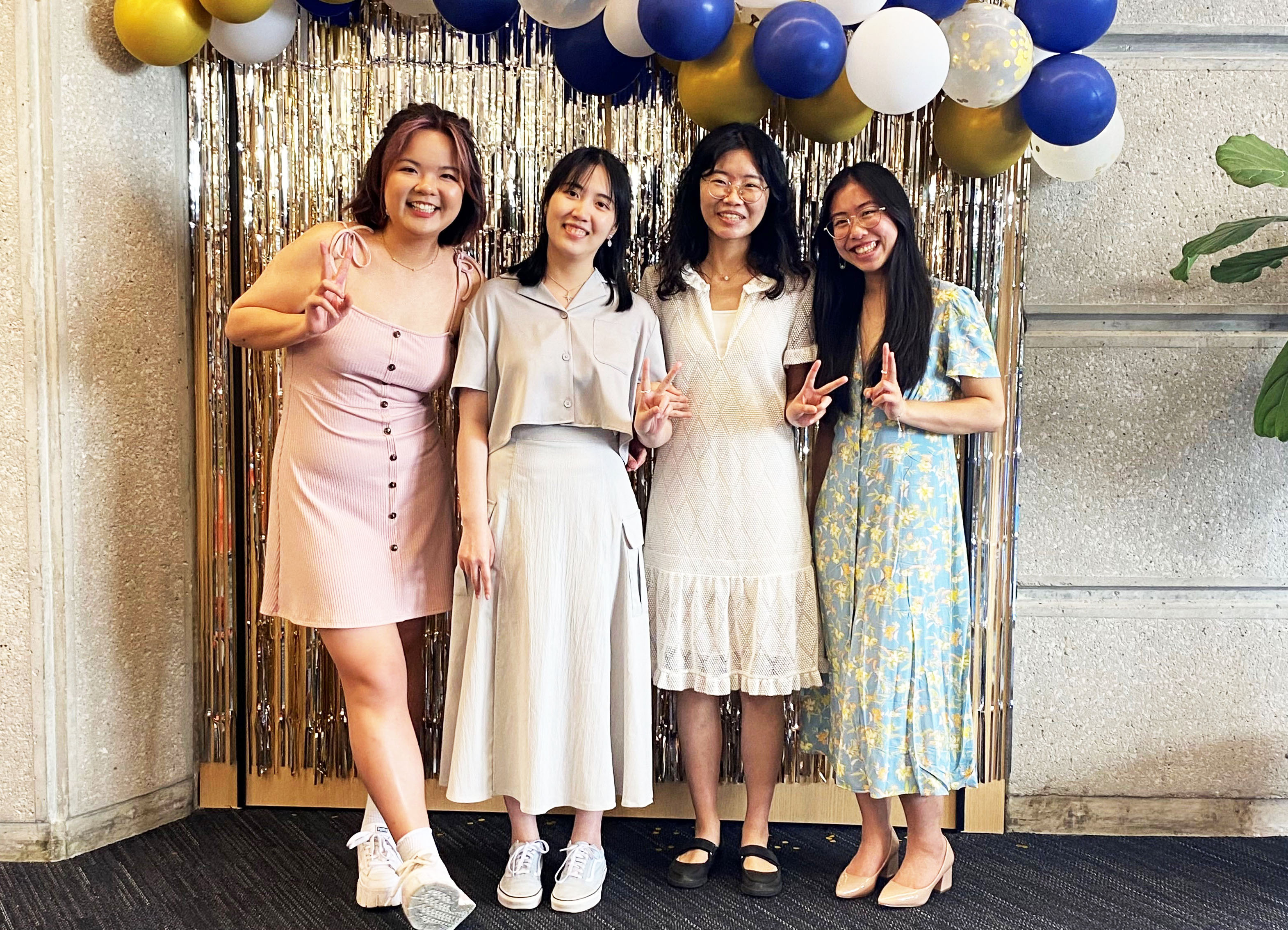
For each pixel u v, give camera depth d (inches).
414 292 79.7
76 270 86.0
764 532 82.0
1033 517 95.3
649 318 82.3
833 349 82.7
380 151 77.4
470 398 80.4
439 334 80.5
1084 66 76.7
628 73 86.5
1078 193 92.7
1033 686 95.6
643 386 79.0
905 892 82.3
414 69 93.9
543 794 78.9
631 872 88.4
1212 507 95.0
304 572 77.7
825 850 93.0
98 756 90.4
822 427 88.1
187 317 96.3
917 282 79.4
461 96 94.1
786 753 97.7
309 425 78.1
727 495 82.2
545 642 78.7
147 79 90.7
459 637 81.8
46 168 83.5
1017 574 95.7
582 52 84.7
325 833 94.7
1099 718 95.6
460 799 79.4
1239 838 95.4
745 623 82.6
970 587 92.8
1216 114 91.7
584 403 79.9
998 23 76.5
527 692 78.5
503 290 80.5
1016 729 96.0
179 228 95.0
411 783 78.0
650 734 82.0
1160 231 92.9
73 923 78.0
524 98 94.0
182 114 94.8
